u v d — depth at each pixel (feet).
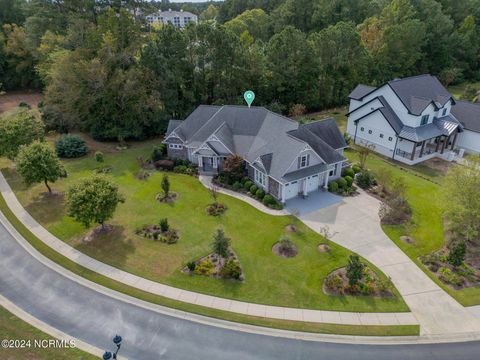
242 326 70.49
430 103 141.79
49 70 174.81
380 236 97.14
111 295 78.07
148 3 200.34
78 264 87.66
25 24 215.31
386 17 254.27
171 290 79.30
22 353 63.41
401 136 143.74
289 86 199.52
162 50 166.91
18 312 73.15
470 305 75.00
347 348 65.82
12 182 129.08
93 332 68.80
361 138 163.73
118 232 99.60
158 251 91.81
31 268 86.53
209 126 138.72
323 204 113.19
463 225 91.56
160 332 69.00
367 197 117.19
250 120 135.54
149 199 116.67
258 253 90.74
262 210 110.42
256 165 119.85
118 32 159.33
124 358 63.36
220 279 82.28
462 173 92.32
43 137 140.05
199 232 99.45
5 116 142.31
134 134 163.32
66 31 191.93
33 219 106.42
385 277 82.33
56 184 126.93
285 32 188.24
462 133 153.07
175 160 142.72
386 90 150.92
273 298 77.00
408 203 111.96
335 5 280.51
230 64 180.65
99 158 143.95
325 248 92.27
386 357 64.18
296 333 68.90
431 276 82.84
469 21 278.05
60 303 75.77
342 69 215.10
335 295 77.77
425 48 270.26
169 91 167.63
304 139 118.52
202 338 67.82
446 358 64.13
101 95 157.48
